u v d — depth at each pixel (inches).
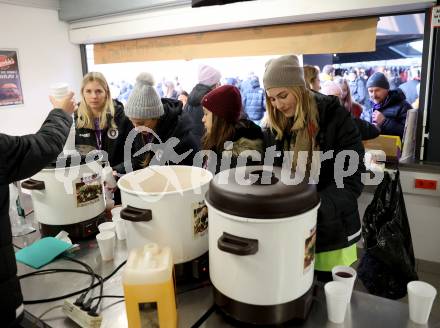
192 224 43.2
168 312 35.3
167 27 122.1
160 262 36.2
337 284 38.6
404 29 95.2
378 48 100.0
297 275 35.9
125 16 131.0
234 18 108.3
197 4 56.2
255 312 35.9
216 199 35.9
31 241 59.2
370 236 75.8
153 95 78.3
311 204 35.5
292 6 98.3
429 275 101.3
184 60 131.7
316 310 39.8
